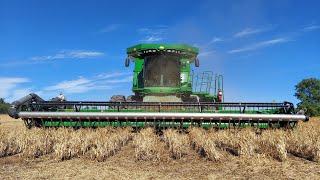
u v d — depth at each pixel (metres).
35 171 8.84
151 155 10.73
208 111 14.66
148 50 16.61
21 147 11.71
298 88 48.88
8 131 14.37
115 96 17.38
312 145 11.41
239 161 10.12
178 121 14.55
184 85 17.03
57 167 9.34
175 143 11.49
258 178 8.21
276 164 9.73
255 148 11.59
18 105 14.59
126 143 13.38
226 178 8.23
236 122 14.55
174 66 16.72
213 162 10.08
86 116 14.27
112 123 14.56
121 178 8.17
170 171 8.97
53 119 14.66
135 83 17.44
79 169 9.08
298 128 15.10
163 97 16.64
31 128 14.40
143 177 8.29
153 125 14.45
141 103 14.59
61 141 11.56
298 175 8.47
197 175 8.54
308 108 42.41
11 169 9.11
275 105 14.81
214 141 13.00
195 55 17.25
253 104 14.70
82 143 11.45
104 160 10.33
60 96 16.28
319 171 8.88
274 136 12.41
